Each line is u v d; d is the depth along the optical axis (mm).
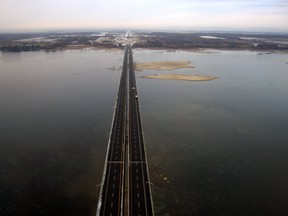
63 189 93812
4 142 127688
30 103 186500
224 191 95000
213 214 84375
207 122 155500
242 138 135875
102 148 121812
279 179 102312
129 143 126438
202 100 197000
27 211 83750
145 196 89938
